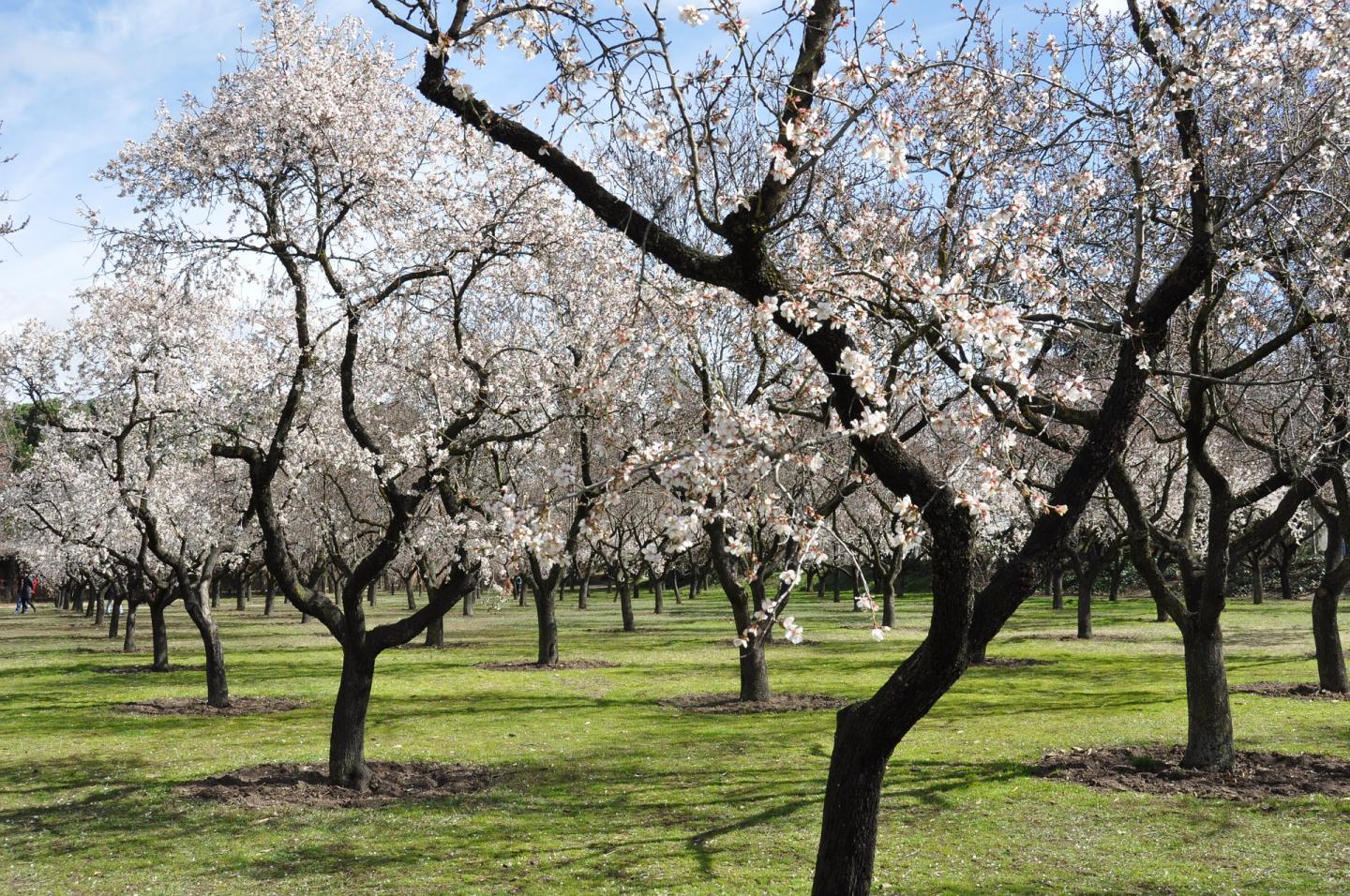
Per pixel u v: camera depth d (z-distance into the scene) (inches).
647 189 637.9
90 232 522.9
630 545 1692.9
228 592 3403.1
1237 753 537.6
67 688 945.5
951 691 849.5
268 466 498.0
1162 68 344.8
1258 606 1844.2
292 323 789.9
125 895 335.3
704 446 223.0
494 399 586.9
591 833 408.5
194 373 815.1
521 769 542.0
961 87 411.5
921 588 2893.7
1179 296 299.6
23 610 2583.7
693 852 379.9
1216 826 404.5
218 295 781.9
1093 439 269.4
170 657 1285.7
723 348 682.2
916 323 251.1
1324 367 441.4
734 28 244.2
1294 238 420.2
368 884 346.0
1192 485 665.0
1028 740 593.0
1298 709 685.3
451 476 536.1
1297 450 491.2
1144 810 431.2
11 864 372.2
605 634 1644.9
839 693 848.9
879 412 221.5
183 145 531.8
